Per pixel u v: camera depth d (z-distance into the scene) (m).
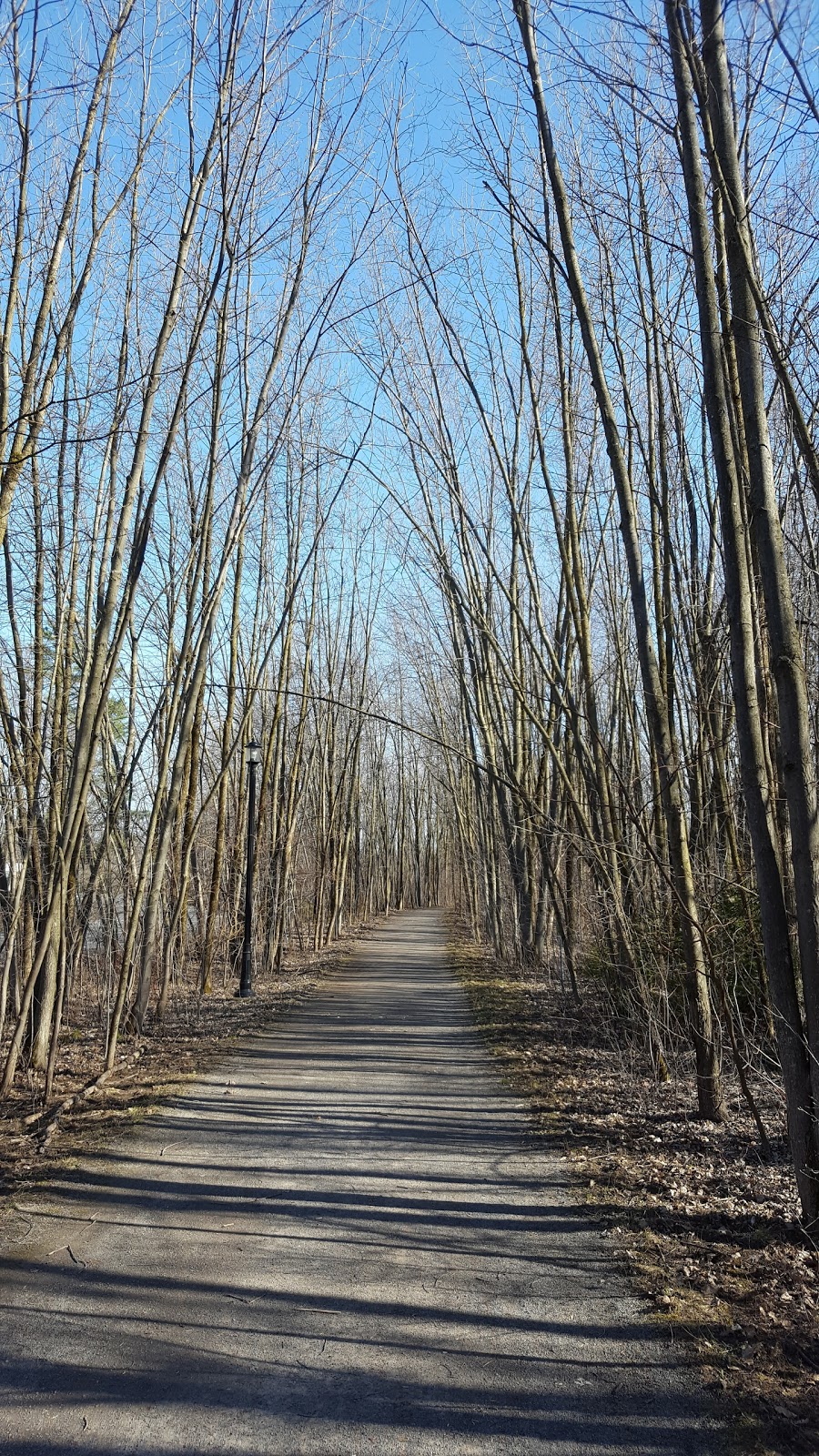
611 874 8.07
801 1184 4.41
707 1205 4.89
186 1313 3.82
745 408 4.47
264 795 16.20
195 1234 4.61
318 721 20.69
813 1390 3.23
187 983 14.36
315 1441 2.99
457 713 24.86
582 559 12.04
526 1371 3.39
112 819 9.09
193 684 10.05
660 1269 4.18
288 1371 3.39
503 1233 4.63
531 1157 5.80
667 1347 3.54
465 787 25.55
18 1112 6.71
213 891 13.29
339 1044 9.40
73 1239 4.54
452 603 14.16
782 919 4.48
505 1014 11.20
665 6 4.90
